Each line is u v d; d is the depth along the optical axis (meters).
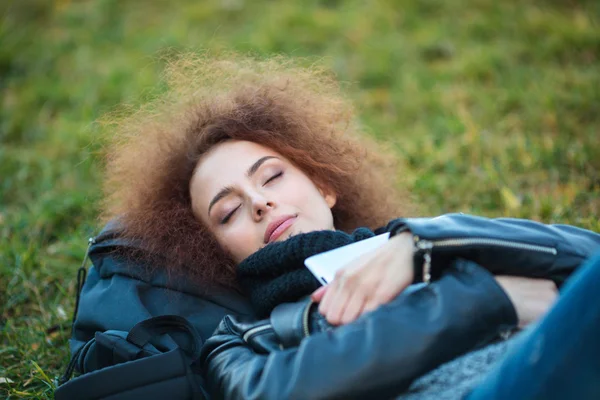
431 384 1.59
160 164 2.47
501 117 3.88
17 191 3.54
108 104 4.21
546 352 1.32
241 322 1.91
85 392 1.69
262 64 2.88
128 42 5.02
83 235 3.07
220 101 2.52
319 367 1.50
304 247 1.92
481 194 3.23
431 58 4.75
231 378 1.67
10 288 2.76
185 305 2.19
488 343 1.63
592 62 4.38
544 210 2.96
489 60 4.46
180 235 2.29
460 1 5.29
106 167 2.80
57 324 2.60
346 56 4.73
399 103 4.19
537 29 4.79
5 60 4.81
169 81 2.79
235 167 2.21
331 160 2.53
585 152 3.31
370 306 1.61
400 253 1.65
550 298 1.68
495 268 1.69
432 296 1.57
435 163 3.51
